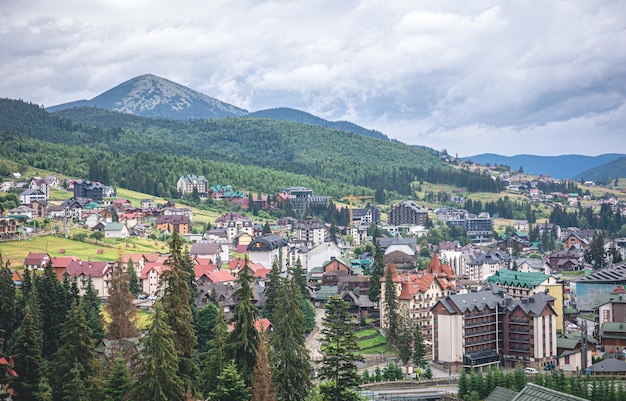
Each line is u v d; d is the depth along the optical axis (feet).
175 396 394.73
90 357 523.70
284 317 443.32
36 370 519.60
